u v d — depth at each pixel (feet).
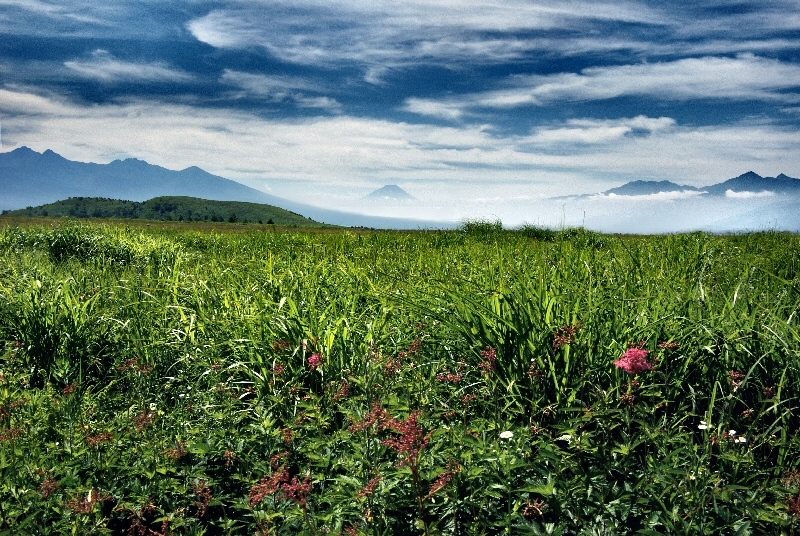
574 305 16.66
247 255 46.57
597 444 12.35
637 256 32.32
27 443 13.71
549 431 13.73
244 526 11.81
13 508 11.12
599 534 10.25
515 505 10.82
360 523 11.00
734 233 57.67
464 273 27.99
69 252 49.16
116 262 45.42
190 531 10.96
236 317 21.20
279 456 12.19
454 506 10.85
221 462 13.64
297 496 9.67
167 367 20.17
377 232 78.54
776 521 9.66
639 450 13.06
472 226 82.58
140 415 15.03
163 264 41.01
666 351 15.05
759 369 14.78
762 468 12.42
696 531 9.90
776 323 15.64
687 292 19.72
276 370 16.03
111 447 13.48
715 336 15.12
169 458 12.89
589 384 14.52
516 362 15.33
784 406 13.78
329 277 28.81
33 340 21.36
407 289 23.58
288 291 24.73
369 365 16.14
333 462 12.73
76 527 10.64
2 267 34.30
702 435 13.76
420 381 16.06
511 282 21.40
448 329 17.87
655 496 10.57
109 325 23.15
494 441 12.47
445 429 12.37
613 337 15.61
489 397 15.31
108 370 20.93
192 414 16.07
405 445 10.21
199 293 25.80
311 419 14.62
